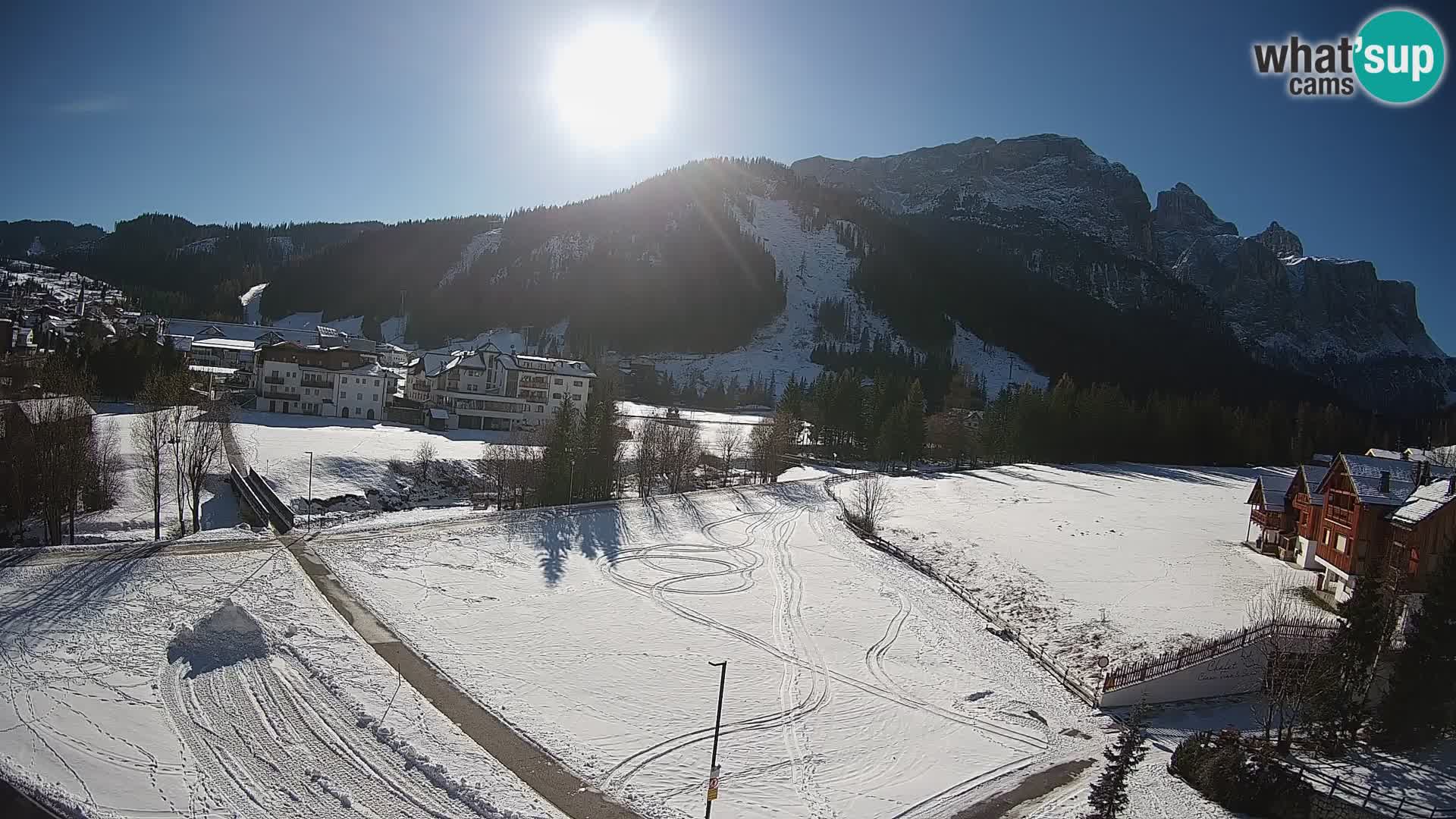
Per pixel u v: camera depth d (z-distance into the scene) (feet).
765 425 394.73
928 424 504.43
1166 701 152.87
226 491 264.52
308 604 162.91
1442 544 169.07
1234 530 286.25
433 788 107.04
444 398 462.19
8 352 475.31
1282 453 559.38
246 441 318.24
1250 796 115.85
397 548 206.80
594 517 259.80
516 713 130.00
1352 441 590.96
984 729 139.44
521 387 477.77
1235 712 149.89
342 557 194.08
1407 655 133.69
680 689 145.18
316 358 435.53
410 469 310.45
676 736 127.95
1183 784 123.34
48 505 206.90
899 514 303.68
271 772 107.24
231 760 109.09
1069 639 181.27
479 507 291.58
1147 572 226.58
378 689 131.85
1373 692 143.23
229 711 121.39
